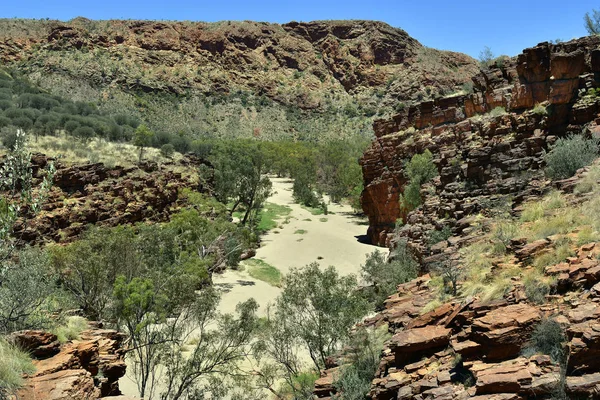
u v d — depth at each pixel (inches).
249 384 716.0
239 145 3922.2
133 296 697.0
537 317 333.1
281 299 735.1
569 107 893.2
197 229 1685.5
